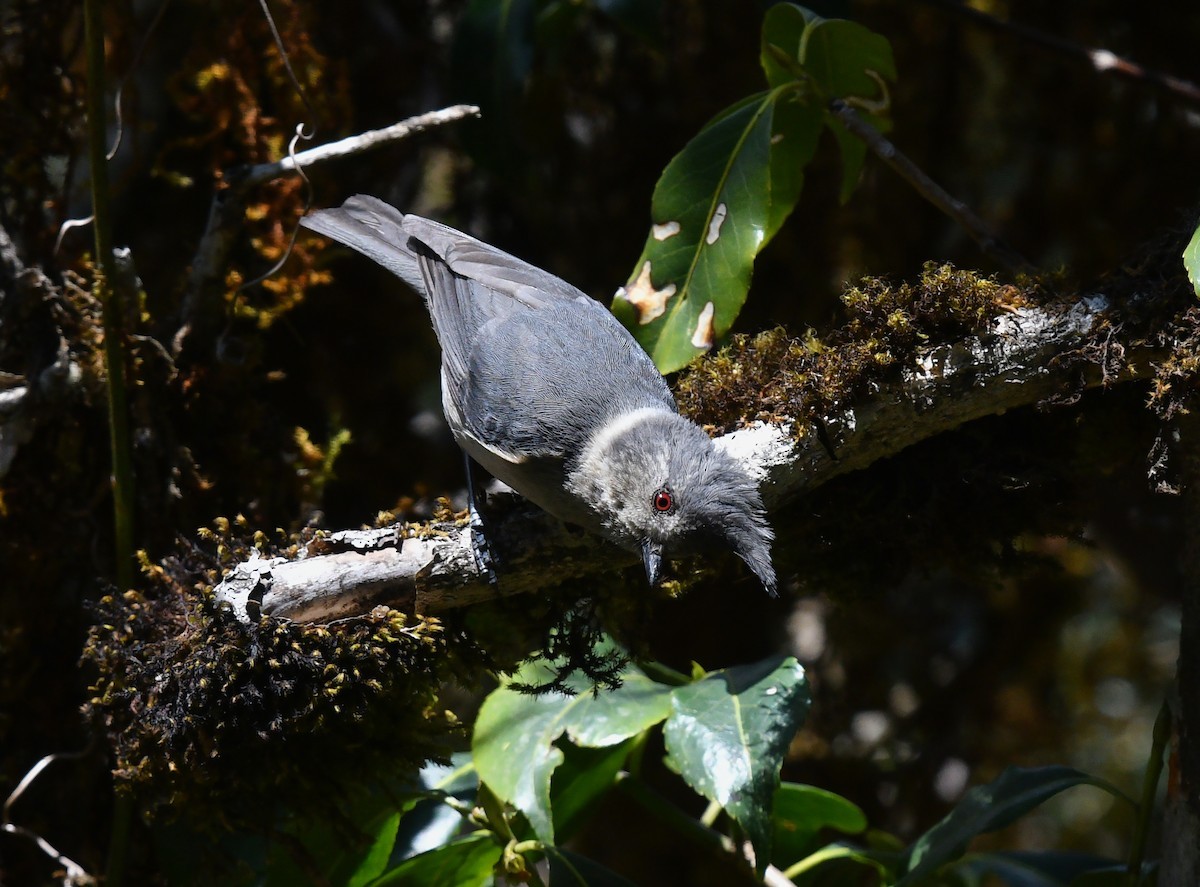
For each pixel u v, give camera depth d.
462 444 6.45
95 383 6.25
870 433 5.41
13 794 6.12
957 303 5.33
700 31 8.55
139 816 6.53
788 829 6.55
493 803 5.59
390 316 8.80
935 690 10.16
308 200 6.73
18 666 6.53
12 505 6.36
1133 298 5.23
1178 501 8.97
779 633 10.05
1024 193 9.17
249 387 6.73
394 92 8.59
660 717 5.49
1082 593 10.44
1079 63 7.79
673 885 9.79
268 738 4.93
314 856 5.88
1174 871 5.18
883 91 6.53
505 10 7.12
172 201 8.38
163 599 5.45
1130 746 12.02
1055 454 5.79
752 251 5.84
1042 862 6.27
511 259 6.81
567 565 5.55
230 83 7.05
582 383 5.93
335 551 5.24
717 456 5.39
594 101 8.77
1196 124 8.75
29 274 6.28
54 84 6.66
